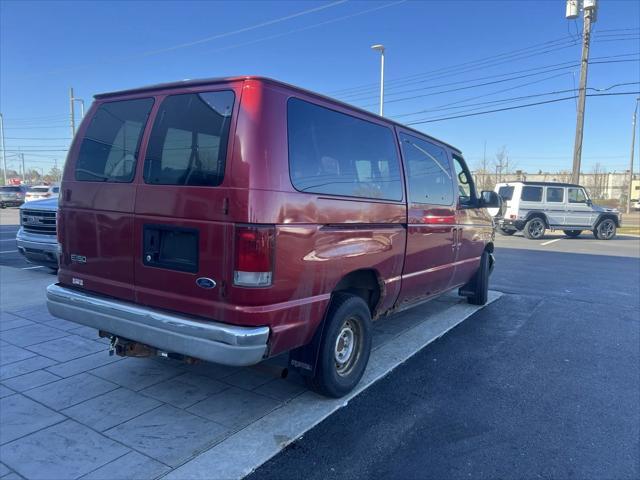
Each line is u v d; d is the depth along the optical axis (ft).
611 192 253.03
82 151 12.77
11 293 22.88
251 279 9.85
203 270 10.30
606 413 12.66
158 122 11.39
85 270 12.51
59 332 17.42
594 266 39.65
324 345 11.98
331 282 11.78
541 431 11.64
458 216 19.34
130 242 11.47
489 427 11.76
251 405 12.34
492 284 30.86
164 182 10.93
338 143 12.36
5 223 67.62
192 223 10.40
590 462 10.36
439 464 10.11
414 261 15.92
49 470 9.38
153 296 11.14
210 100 10.69
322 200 11.36
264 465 9.82
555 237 69.82
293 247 10.52
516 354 17.15
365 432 11.30
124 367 14.48
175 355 11.43
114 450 10.13
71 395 12.61
